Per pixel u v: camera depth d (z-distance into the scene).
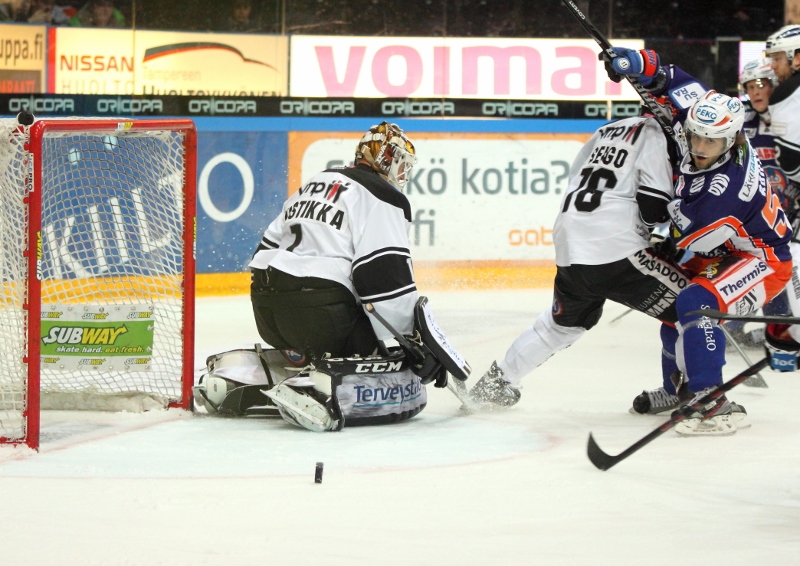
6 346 14.25
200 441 14.29
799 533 10.21
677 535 10.11
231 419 16.02
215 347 23.91
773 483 12.16
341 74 43.66
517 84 44.47
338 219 15.44
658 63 15.71
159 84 42.44
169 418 16.02
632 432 15.28
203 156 32.78
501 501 11.28
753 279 15.12
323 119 34.09
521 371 17.03
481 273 35.28
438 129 34.66
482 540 9.89
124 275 17.78
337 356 15.69
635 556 9.47
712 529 10.33
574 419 16.38
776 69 21.14
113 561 9.16
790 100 20.56
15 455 13.30
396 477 12.30
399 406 15.67
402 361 15.69
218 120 32.91
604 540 9.93
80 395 16.42
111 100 33.84
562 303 16.62
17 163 13.70
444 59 44.09
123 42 41.97
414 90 44.12
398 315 15.28
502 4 44.16
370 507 10.97
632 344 25.52
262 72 43.19
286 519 10.49
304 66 43.50
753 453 13.76
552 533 10.14
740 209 14.77
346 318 15.42
